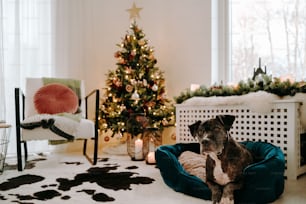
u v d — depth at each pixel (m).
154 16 3.65
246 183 1.48
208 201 1.54
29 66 3.23
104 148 3.31
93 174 2.16
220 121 1.56
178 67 3.54
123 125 3.11
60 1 3.34
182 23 3.50
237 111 2.41
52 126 2.28
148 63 3.29
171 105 3.29
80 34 3.48
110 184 1.88
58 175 2.13
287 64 3.26
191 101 2.69
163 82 3.37
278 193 1.62
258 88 2.40
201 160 2.04
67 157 2.94
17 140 2.29
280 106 2.17
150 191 1.73
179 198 1.59
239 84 2.55
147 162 2.58
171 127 3.43
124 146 3.21
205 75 3.37
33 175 2.14
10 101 3.12
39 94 2.73
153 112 3.12
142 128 2.87
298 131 2.18
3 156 2.45
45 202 1.54
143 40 3.42
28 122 2.26
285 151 2.15
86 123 2.45
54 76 3.34
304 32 3.17
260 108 2.22
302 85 2.22
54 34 3.34
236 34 3.48
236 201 1.50
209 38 3.36
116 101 3.22
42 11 3.30
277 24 3.30
